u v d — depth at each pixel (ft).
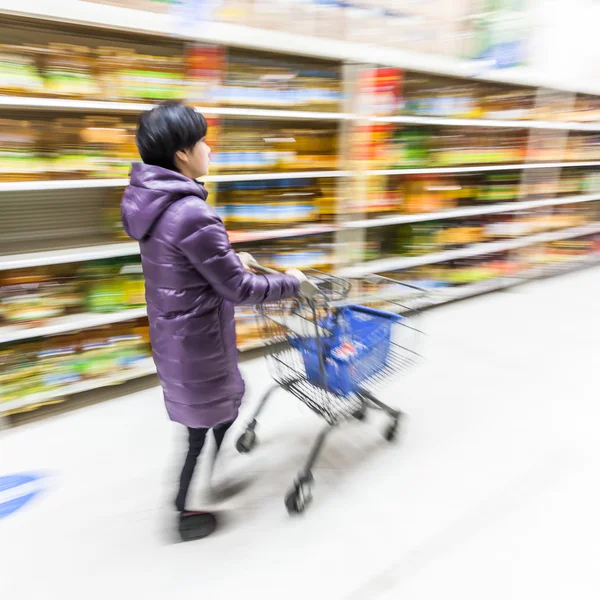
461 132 12.25
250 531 5.63
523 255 14.90
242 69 8.67
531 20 11.98
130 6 6.66
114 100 7.08
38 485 6.32
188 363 4.73
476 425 7.84
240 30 7.51
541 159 14.16
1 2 5.64
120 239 8.16
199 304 4.59
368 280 10.39
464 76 10.97
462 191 12.90
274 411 8.15
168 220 4.28
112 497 6.16
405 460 6.93
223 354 4.91
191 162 4.57
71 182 6.88
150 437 7.40
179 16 6.95
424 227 12.53
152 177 4.31
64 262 7.33
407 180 11.78
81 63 6.85
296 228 9.82
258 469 6.72
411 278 12.73
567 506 6.10
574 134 15.44
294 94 8.94
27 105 6.33
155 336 4.84
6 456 6.87
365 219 10.77
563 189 15.78
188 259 4.40
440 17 10.43
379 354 6.53
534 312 12.99
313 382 6.23
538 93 13.20
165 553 5.32
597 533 5.68
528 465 6.87
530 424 7.89
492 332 11.60
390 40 9.82
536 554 5.38
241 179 8.40
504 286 14.69
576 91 13.84
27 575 5.03
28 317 7.23
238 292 4.52
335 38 9.03
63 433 7.43
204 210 4.32
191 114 4.37
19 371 7.29
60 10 6.00
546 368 9.85
